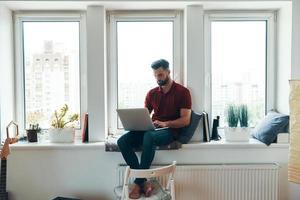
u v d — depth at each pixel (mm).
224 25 3104
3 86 2875
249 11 3082
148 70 3117
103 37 2891
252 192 2740
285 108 2924
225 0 2789
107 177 2832
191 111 2812
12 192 2818
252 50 3115
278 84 3082
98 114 2918
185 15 2969
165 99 2795
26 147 2777
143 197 2342
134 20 3098
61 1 2758
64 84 3109
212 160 2822
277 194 2746
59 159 2812
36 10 3051
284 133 2799
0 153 2650
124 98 3137
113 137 3002
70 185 2830
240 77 3117
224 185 2736
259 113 3150
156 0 2766
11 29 3049
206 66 3096
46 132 3080
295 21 2791
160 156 2820
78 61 3109
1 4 2822
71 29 3100
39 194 2826
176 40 3102
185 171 2725
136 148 2688
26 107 3133
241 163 2816
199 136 2938
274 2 2826
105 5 2893
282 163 2812
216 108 3125
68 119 2980
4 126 2891
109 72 3111
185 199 2744
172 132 2727
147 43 3117
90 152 2812
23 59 3104
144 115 2424
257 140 2920
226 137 2916
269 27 3100
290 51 2826
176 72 3121
